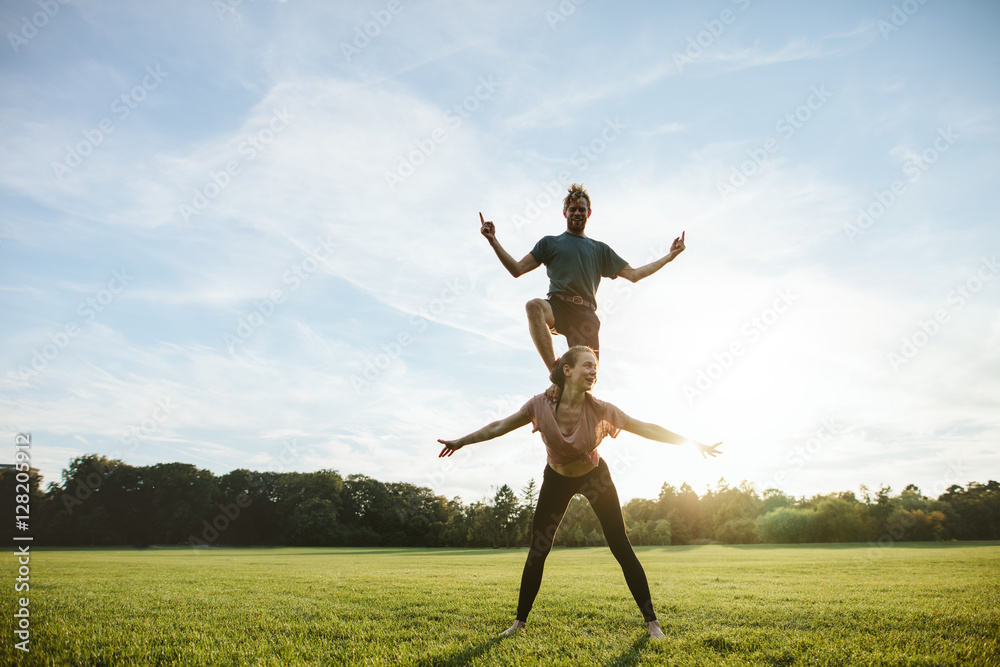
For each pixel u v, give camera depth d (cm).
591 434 439
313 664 367
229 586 931
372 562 2284
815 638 438
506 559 2680
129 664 372
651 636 458
